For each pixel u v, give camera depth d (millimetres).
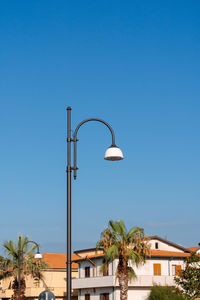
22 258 52188
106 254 45625
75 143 15656
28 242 52156
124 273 46438
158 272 58094
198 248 73312
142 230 46438
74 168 15453
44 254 76688
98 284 59031
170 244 66500
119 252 46000
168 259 59062
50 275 69562
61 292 68000
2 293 72938
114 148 16031
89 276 62750
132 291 56375
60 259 74688
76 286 63062
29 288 66750
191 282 48188
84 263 64250
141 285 56031
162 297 23047
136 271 57219
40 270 55344
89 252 76812
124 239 46125
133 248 47344
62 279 70438
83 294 63125
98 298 59906
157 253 59625
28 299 67062
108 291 58156
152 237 66188
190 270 49062
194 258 50875
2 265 53844
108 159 16391
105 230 46562
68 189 15281
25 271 54156
